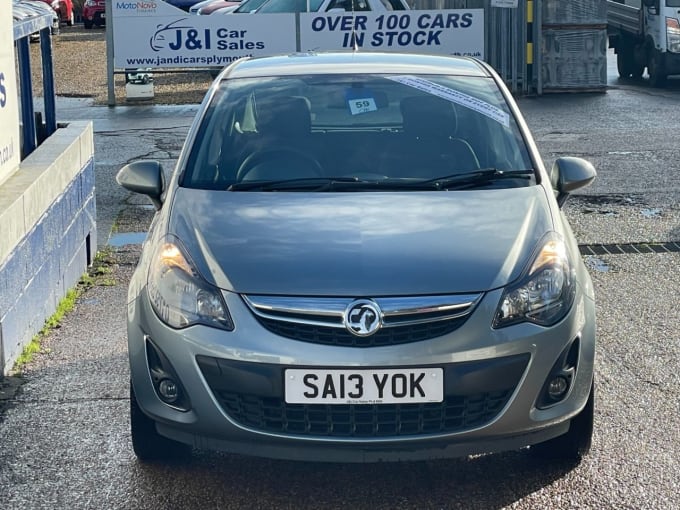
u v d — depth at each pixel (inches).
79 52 965.2
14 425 188.4
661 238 326.6
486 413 150.1
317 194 178.5
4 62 233.3
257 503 159.9
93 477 168.6
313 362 145.9
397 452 148.6
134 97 675.4
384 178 186.2
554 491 162.1
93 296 269.9
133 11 658.8
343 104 203.3
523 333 150.3
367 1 681.6
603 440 180.5
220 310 150.8
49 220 246.5
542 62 709.9
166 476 168.9
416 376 146.3
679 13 736.3
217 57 671.1
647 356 223.9
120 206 379.2
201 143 194.9
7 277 211.0
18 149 244.4
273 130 197.3
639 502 158.2
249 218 168.9
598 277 286.8
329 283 149.9
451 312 149.4
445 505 158.4
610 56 1023.6
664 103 650.8
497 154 192.7
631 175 421.7
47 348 229.0
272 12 690.2
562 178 192.9
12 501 160.7
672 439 180.9
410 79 211.6
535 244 161.9
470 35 680.4
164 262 160.6
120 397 201.3
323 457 148.8
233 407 150.2
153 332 155.8
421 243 159.6
